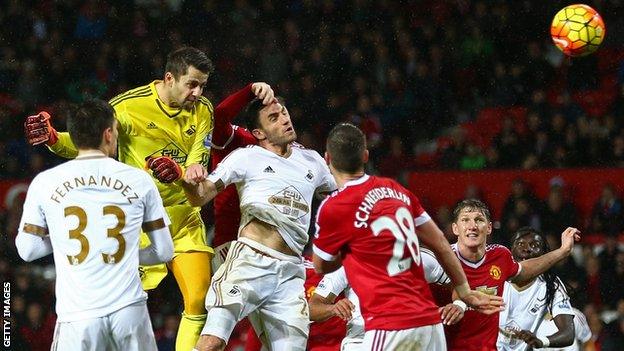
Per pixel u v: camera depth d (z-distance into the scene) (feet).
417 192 116.88
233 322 48.55
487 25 135.64
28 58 129.70
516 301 61.52
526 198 107.96
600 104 133.39
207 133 52.75
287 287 49.67
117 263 42.88
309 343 57.93
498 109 130.93
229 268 49.19
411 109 129.18
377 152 122.83
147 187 43.83
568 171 114.21
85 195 42.98
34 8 134.41
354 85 128.77
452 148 121.60
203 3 134.62
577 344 67.36
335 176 45.01
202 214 99.50
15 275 94.27
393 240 43.27
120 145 52.24
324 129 124.88
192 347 50.85
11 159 116.67
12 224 102.94
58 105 122.31
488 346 53.83
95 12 133.59
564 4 137.39
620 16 143.64
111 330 42.78
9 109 122.72
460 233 53.67
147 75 128.16
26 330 89.66
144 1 136.36
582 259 101.30
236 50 132.57
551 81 133.49
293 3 137.28
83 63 130.00
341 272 51.31
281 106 50.37
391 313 42.88
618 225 106.52
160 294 95.50
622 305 87.76
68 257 42.75
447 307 50.37
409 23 139.23
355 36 133.18
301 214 50.01
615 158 118.52
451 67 134.10
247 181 49.67
